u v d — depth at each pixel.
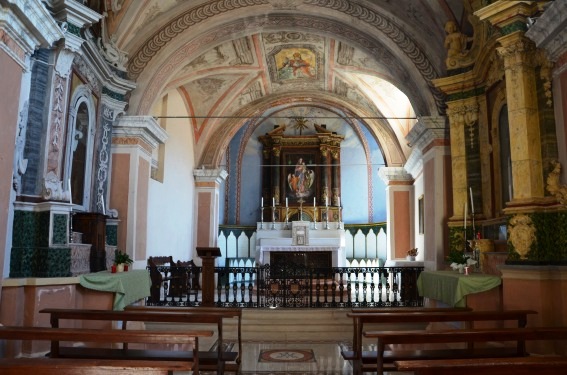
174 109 13.73
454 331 4.01
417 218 13.62
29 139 6.09
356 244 18.19
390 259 14.46
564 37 5.56
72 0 6.31
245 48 12.41
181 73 12.26
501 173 7.83
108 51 8.79
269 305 9.74
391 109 14.41
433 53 9.77
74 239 7.04
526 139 6.11
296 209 17.94
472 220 8.48
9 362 2.90
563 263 5.69
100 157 8.73
